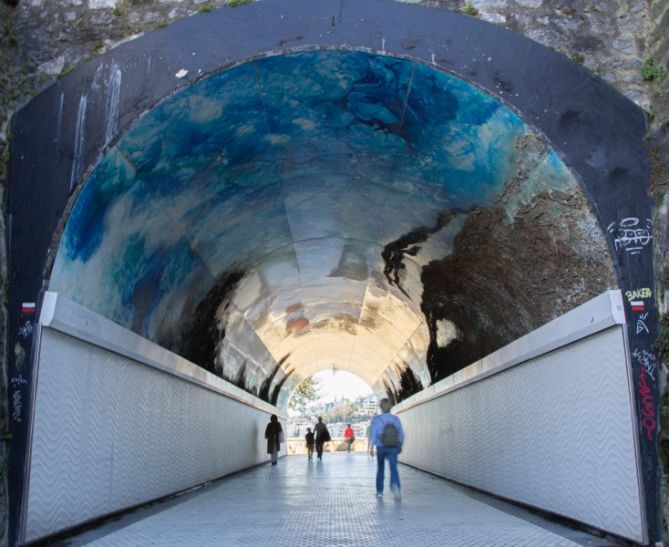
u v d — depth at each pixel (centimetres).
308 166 1006
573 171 702
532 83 721
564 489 797
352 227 1260
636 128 705
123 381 871
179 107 743
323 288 1798
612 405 672
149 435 990
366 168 998
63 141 710
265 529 746
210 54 730
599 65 731
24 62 741
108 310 876
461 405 1436
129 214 826
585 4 745
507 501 1048
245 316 1698
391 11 738
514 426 1013
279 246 1347
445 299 1346
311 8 737
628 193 692
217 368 1642
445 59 728
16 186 701
